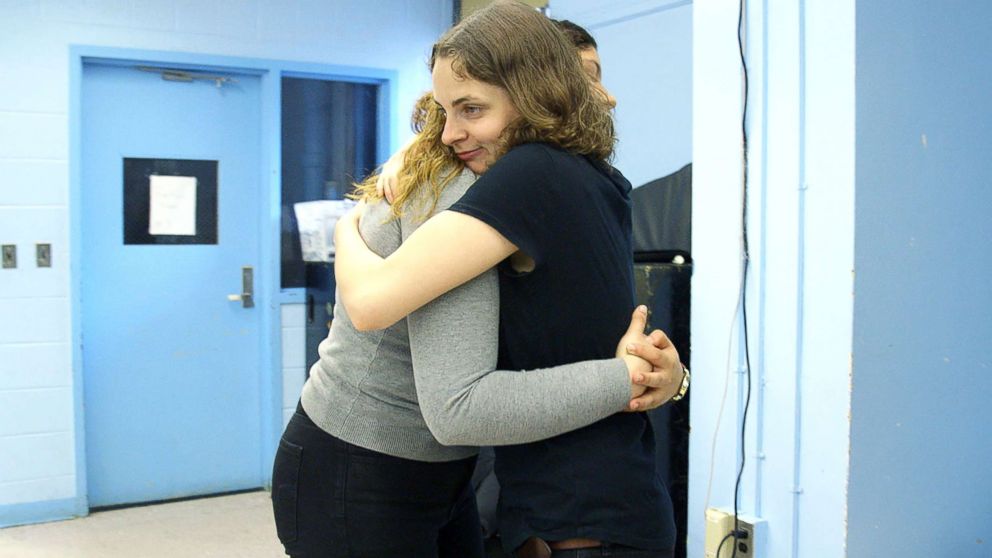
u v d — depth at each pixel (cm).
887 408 203
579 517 102
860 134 194
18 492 379
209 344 420
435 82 104
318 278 413
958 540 216
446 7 453
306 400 120
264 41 414
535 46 102
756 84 214
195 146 412
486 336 100
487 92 102
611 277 106
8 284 373
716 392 228
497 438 98
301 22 421
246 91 420
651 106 321
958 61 208
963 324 214
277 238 424
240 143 420
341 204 430
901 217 202
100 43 382
